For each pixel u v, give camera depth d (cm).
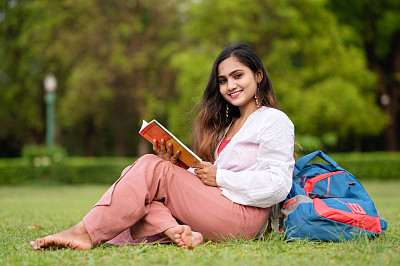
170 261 231
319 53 1734
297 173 329
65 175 1705
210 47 1755
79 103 2178
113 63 2162
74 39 2098
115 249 266
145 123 304
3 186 1612
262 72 323
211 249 258
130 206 269
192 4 1780
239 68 313
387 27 2014
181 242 267
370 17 2098
